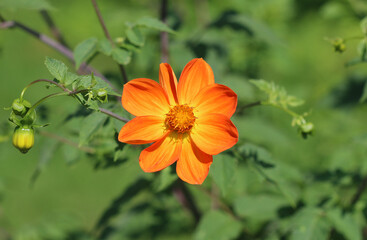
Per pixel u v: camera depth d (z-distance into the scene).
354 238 0.78
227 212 0.86
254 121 0.92
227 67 0.97
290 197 0.74
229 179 0.71
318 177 0.85
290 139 0.97
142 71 0.92
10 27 0.80
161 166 0.69
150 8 1.06
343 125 1.03
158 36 0.94
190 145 0.70
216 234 0.82
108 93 0.68
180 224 0.94
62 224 0.98
